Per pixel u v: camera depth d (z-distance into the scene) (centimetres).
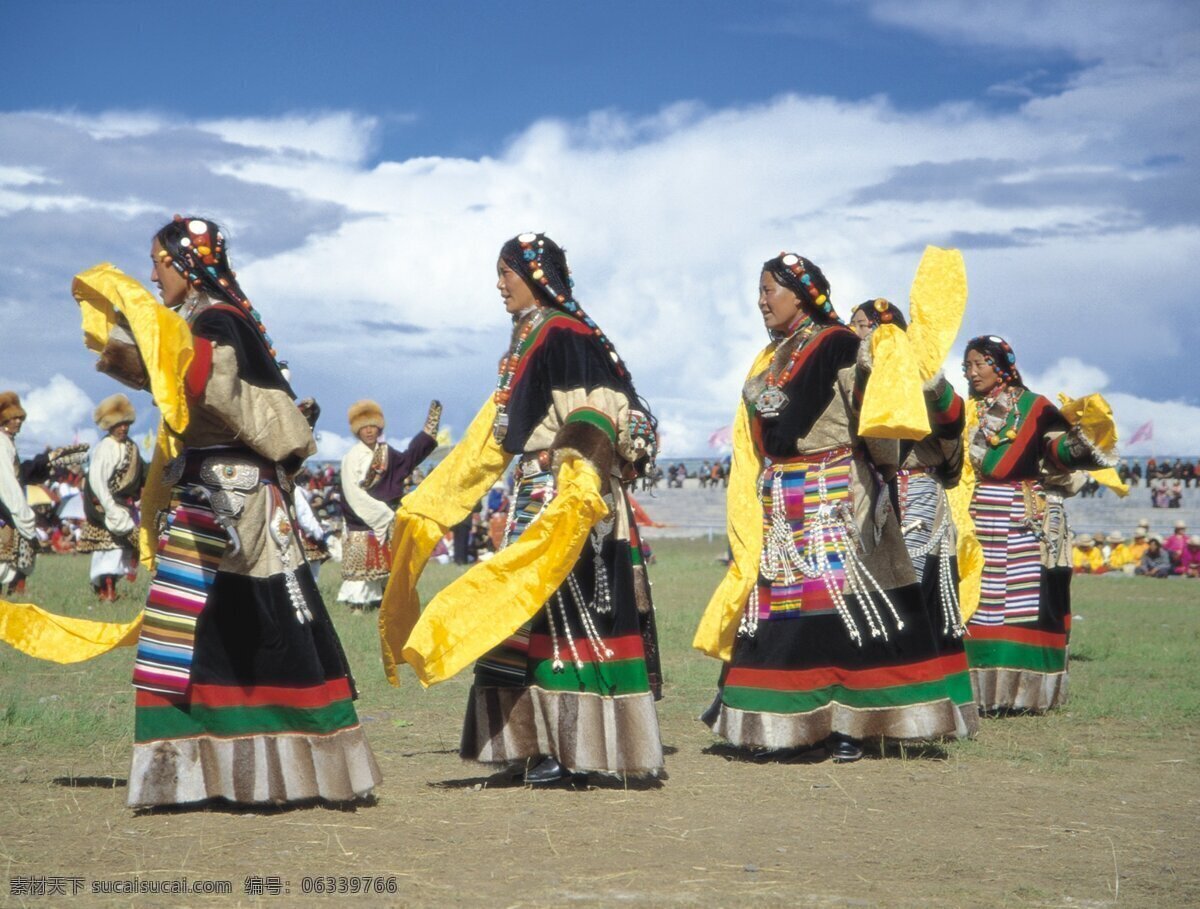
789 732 643
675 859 457
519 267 587
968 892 421
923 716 646
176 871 432
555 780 575
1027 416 857
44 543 2912
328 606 1482
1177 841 495
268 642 514
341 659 534
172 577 511
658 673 625
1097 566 3103
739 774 618
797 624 650
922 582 738
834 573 648
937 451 684
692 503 5481
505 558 546
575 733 565
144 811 514
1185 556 2862
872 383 588
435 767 631
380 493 1447
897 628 650
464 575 547
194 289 532
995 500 857
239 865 441
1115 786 603
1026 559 850
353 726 530
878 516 651
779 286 664
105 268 516
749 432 692
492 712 577
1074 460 844
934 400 642
